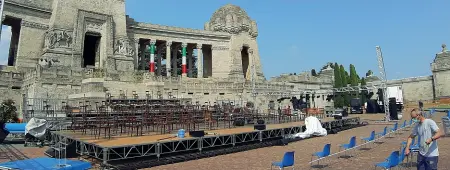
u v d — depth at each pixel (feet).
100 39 176.76
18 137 88.94
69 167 36.24
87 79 123.54
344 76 257.96
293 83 232.12
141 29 199.62
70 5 164.14
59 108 114.73
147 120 84.84
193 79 188.85
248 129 82.12
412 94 249.14
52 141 76.18
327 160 57.06
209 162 59.06
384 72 140.67
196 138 63.67
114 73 140.97
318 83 251.39
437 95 230.89
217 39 227.81
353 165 52.21
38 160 38.65
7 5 152.15
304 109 168.25
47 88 120.16
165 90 153.28
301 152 68.23
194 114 102.22
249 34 236.43
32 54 159.94
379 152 63.57
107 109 97.86
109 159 51.85
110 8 179.73
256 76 233.14
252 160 60.29
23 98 118.01
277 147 76.48
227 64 228.22
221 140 68.95
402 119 149.89
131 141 58.90
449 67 225.15
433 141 33.65
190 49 237.45
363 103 208.13
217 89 171.32
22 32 157.89
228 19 231.30
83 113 84.48
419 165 34.73
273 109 159.53
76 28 162.20
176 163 58.54
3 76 129.70
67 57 156.56
